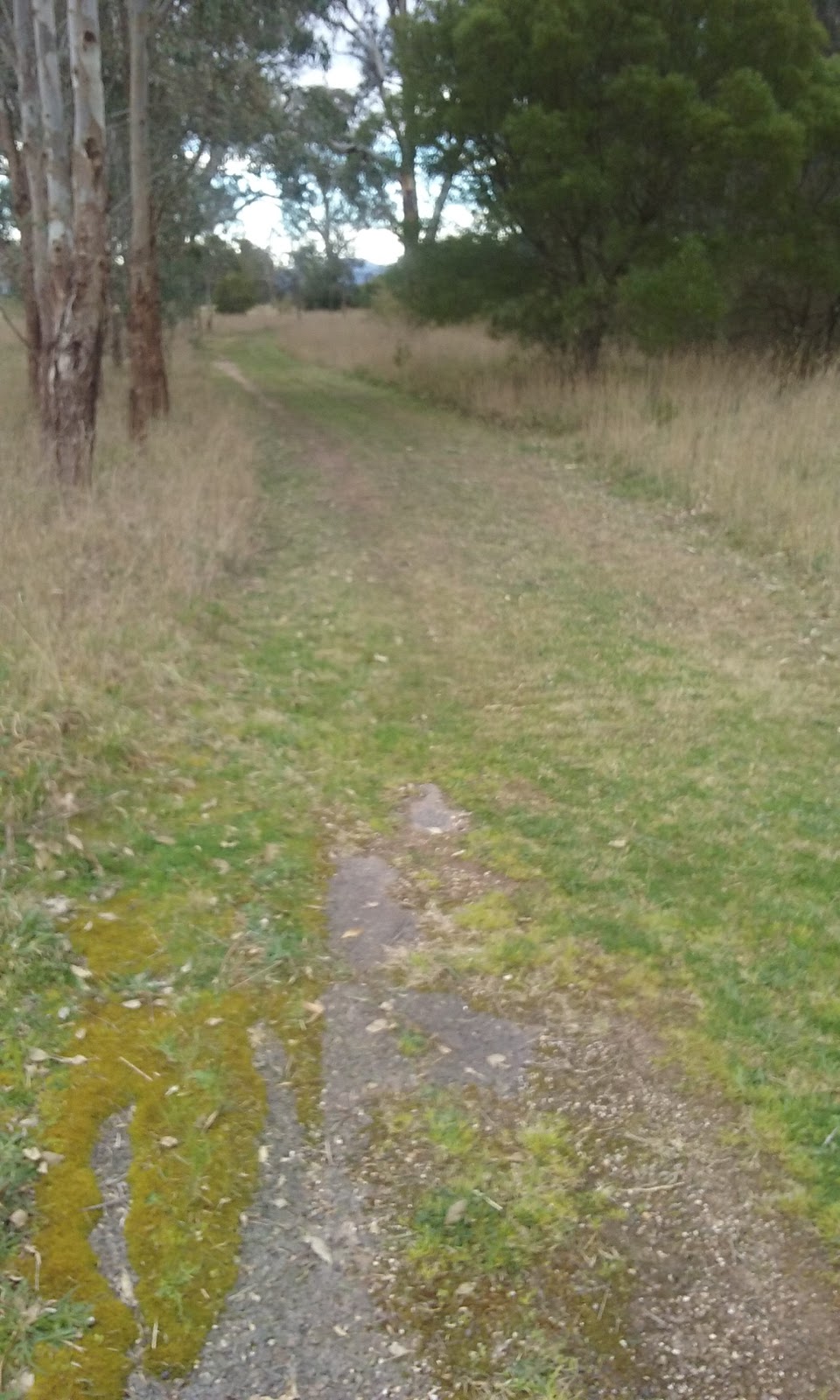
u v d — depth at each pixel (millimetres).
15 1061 3199
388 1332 2506
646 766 5445
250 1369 2410
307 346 31047
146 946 3797
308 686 6344
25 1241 2648
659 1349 2498
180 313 26641
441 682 6496
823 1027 3561
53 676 5406
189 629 6852
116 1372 2381
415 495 11625
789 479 10156
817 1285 2668
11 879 4066
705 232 15734
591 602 8031
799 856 4621
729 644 7230
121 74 16344
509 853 4566
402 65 16422
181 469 10555
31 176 11812
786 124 13836
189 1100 3127
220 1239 2709
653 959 3871
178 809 4762
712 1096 3240
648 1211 2848
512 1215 2812
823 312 17422
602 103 15023
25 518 8062
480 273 17344
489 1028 3510
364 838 4695
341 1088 3232
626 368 16438
